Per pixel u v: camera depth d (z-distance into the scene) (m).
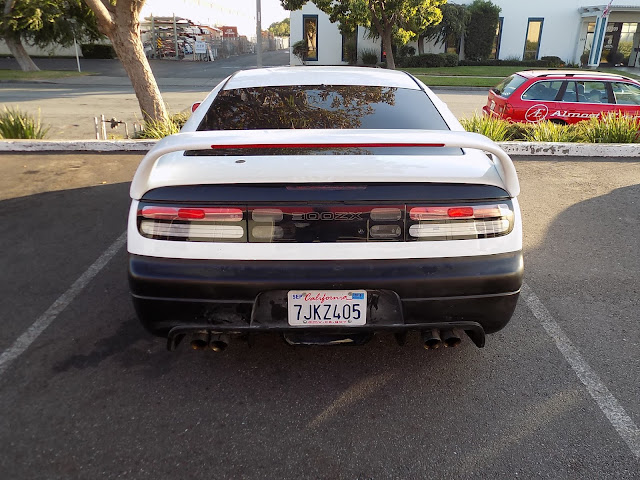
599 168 6.83
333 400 2.61
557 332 3.21
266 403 2.58
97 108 14.23
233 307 2.29
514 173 2.33
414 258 2.30
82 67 27.78
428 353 3.00
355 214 2.26
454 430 2.42
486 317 2.41
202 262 2.26
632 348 3.06
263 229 2.25
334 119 2.93
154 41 36.16
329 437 2.37
